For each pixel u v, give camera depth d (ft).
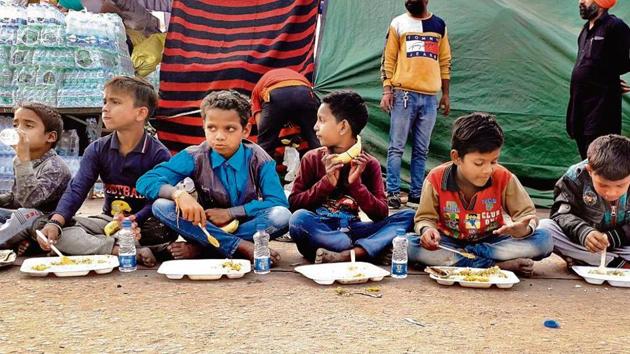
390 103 16.62
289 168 19.24
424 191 9.34
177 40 20.29
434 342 5.72
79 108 17.79
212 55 20.26
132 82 9.63
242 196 9.62
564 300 7.45
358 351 5.44
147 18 23.76
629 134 18.47
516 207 9.11
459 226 9.23
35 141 9.70
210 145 9.45
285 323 6.23
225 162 9.50
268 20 20.13
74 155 20.22
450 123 19.36
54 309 6.61
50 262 8.63
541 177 18.88
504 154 19.04
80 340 5.60
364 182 9.91
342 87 19.70
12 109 17.65
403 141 16.61
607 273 8.64
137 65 21.91
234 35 20.33
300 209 9.43
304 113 15.51
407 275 8.73
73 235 9.32
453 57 19.30
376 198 9.61
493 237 9.34
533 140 18.86
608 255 9.23
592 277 8.39
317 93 19.71
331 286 7.91
